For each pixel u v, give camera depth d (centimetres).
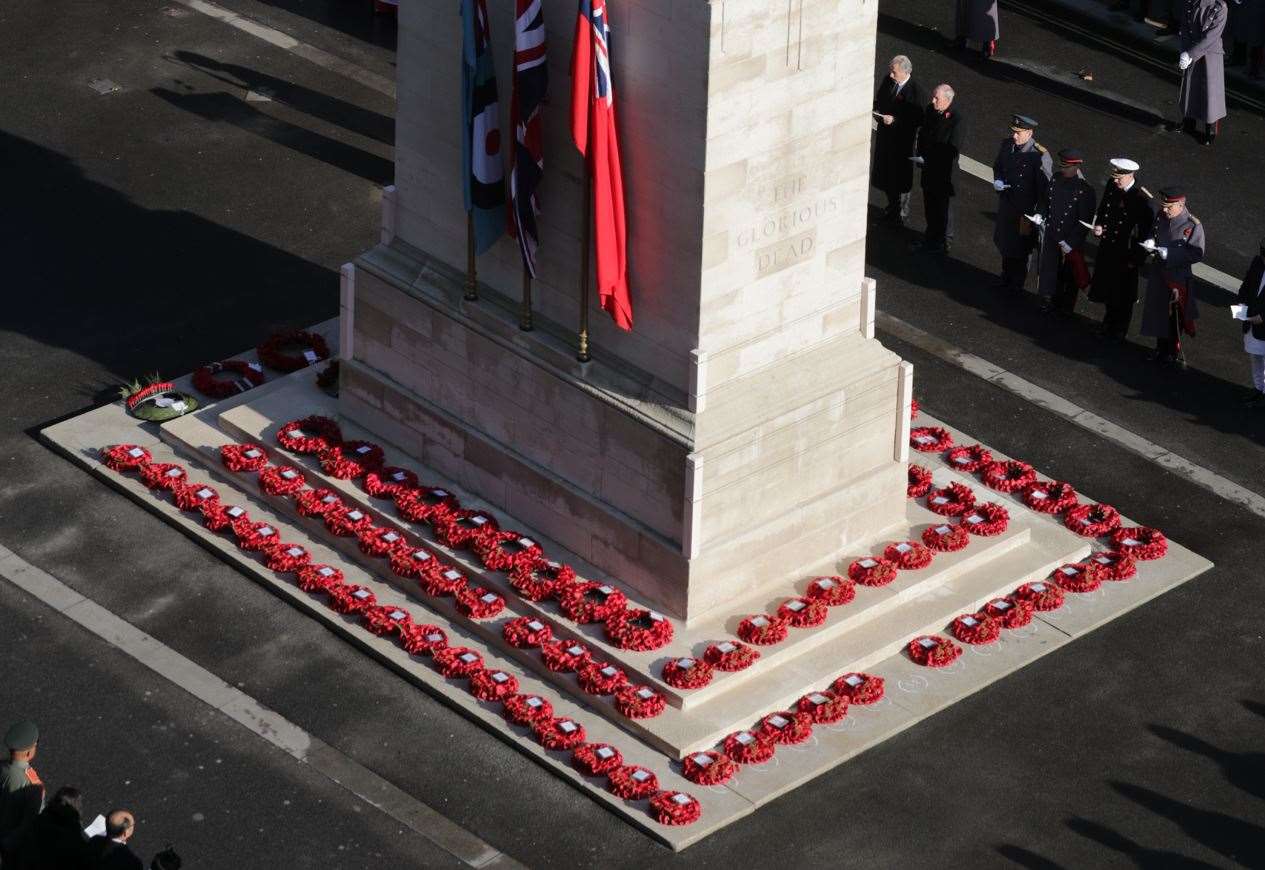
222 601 3281
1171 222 3772
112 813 2588
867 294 3180
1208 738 3088
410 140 3309
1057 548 3384
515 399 3278
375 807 2941
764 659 3097
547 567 3231
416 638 3164
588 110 2922
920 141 4088
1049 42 4847
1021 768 3023
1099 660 3216
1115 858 2891
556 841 2897
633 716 3022
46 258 4062
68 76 4619
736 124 2900
